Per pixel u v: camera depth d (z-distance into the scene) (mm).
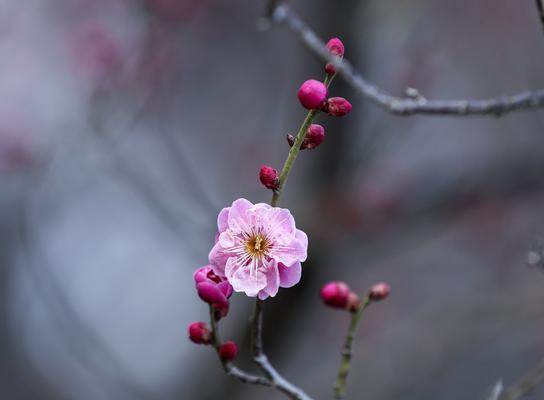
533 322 7812
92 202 9141
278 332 6762
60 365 8688
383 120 7184
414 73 6992
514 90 8273
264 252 2275
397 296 8859
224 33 9531
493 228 7711
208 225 6801
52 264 8781
